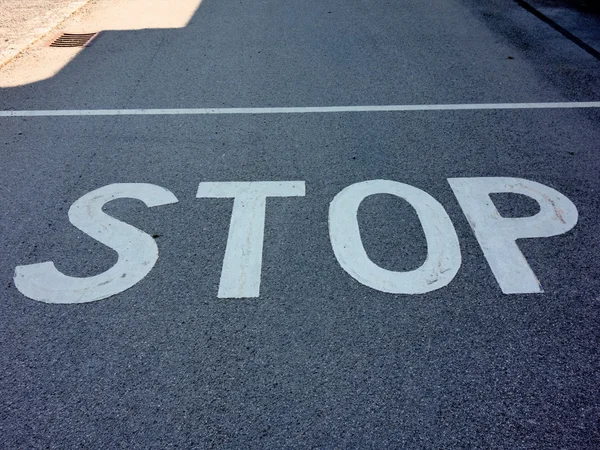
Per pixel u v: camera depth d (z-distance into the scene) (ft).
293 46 25.20
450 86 20.83
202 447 8.66
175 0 32.81
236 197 14.42
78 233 13.25
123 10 30.83
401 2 31.81
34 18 29.14
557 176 15.11
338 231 13.15
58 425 9.04
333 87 20.89
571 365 9.88
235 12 30.37
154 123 18.38
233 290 11.55
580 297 11.27
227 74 22.20
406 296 11.34
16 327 10.82
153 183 15.08
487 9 30.14
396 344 10.32
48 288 11.68
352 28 27.48
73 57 24.13
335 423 8.98
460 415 9.08
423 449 8.60
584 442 8.66
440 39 25.75
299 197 14.38
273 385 9.59
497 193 14.44
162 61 23.59
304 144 16.90
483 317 10.85
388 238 12.91
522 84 20.93
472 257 12.32
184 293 11.50
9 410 9.29
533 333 10.50
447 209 13.85
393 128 17.80
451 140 17.01
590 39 25.45
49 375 9.86
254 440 8.75
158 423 9.02
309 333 10.55
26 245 12.91
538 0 31.50
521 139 17.01
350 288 11.55
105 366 10.00
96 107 19.56
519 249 12.54
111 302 11.32
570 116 18.43
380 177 15.17
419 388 9.52
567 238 12.85
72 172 15.67
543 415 9.06
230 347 10.30
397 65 22.86
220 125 18.16
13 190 14.90
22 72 22.59
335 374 9.77
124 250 12.67
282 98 20.04
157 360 10.07
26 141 17.37
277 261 12.29
